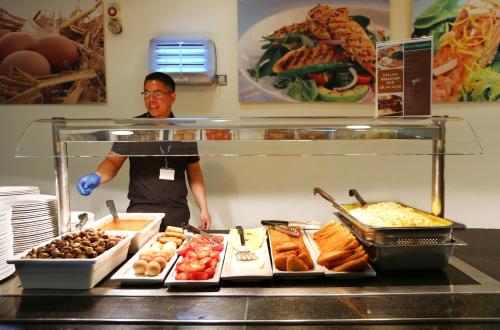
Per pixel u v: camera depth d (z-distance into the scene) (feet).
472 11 7.63
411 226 3.82
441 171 4.52
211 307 3.16
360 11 7.77
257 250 4.35
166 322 2.94
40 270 3.43
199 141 4.05
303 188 8.51
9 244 3.78
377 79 4.34
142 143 4.09
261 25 7.90
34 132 4.06
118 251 3.93
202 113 8.34
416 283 3.60
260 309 3.11
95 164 8.53
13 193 4.97
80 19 8.05
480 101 7.89
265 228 5.09
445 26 7.70
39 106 8.39
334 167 8.43
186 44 7.89
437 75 7.86
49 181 8.66
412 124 4.12
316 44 7.88
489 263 4.16
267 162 8.46
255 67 8.01
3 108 8.39
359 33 7.82
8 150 8.52
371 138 4.08
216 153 4.02
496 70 7.77
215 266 3.70
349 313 3.04
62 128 4.05
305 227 5.32
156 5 8.11
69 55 8.14
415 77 4.13
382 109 4.34
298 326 2.90
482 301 3.23
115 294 3.38
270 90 8.06
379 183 8.44
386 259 3.73
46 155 4.00
